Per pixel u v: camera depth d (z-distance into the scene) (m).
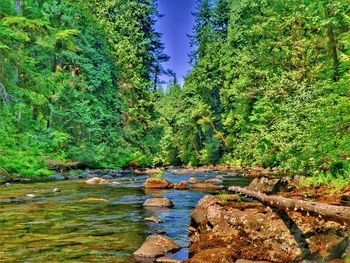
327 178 12.39
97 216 9.80
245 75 24.53
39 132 29.91
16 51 27.09
